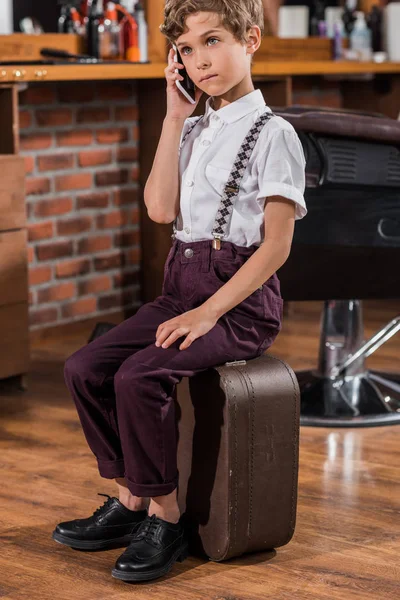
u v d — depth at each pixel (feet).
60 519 8.19
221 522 7.18
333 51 17.79
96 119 14.79
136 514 7.63
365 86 19.11
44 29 14.84
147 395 6.85
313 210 9.91
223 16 6.91
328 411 10.85
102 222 15.14
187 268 7.30
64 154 14.39
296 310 16.47
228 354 7.18
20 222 11.60
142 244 15.76
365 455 9.78
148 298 15.87
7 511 8.36
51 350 13.99
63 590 6.94
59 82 14.14
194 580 7.08
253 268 6.97
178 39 7.12
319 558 7.45
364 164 9.86
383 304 16.81
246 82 7.35
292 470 7.42
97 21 13.94
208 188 7.22
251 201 7.16
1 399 11.68
